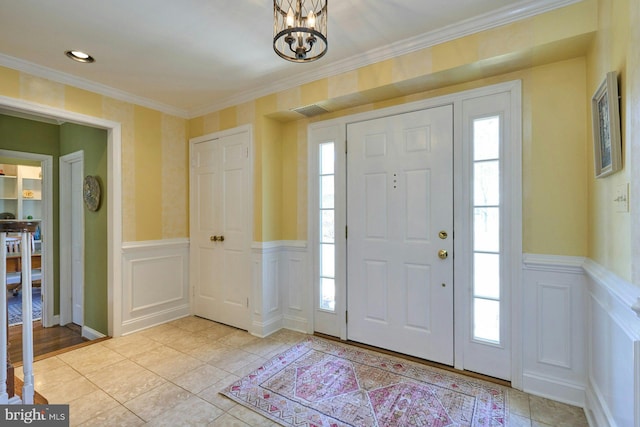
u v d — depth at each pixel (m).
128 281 3.22
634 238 1.24
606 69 1.59
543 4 1.84
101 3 1.84
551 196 2.08
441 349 2.50
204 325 3.43
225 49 2.38
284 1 1.80
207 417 1.90
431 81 2.37
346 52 2.44
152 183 3.43
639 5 1.17
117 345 2.92
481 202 2.34
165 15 1.97
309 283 3.19
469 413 1.91
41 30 2.11
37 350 3.26
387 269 2.75
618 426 1.44
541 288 2.10
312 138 3.17
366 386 2.21
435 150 2.52
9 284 5.39
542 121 2.11
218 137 3.49
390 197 2.73
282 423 1.84
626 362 1.35
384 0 1.83
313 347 2.85
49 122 3.98
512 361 2.20
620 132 1.41
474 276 2.37
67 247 4.05
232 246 3.39
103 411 1.95
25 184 5.87
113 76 2.81
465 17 2.01
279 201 3.34
